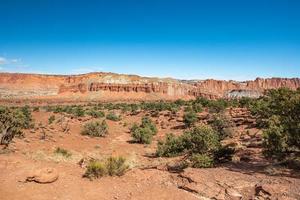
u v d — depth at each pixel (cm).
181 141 2394
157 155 2567
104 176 1241
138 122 5934
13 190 1016
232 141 2823
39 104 15150
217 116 4722
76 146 3061
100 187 1134
